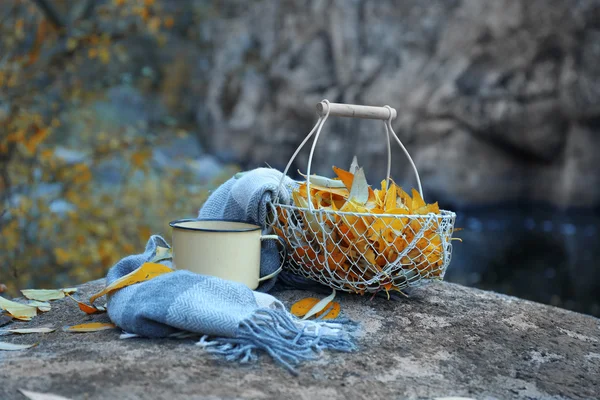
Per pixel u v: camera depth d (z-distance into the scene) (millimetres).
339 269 1021
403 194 1071
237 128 8891
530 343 951
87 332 918
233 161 9016
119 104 7723
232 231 973
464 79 7180
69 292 1168
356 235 961
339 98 8062
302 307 1011
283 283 1154
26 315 1002
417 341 922
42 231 2584
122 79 2951
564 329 1028
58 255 2457
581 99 6496
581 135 6742
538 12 6672
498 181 7438
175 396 692
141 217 2994
